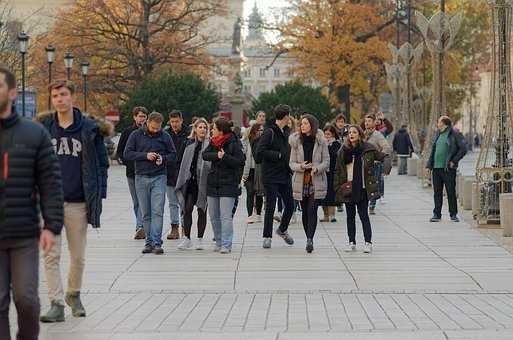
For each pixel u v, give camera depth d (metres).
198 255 21.14
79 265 13.86
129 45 76.81
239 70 83.38
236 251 21.80
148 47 76.88
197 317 13.93
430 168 28.34
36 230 9.96
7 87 9.74
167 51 77.00
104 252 21.67
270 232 22.30
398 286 16.80
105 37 77.06
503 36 26.45
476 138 131.00
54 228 10.05
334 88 80.31
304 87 72.69
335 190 21.42
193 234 25.22
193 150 21.97
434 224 27.53
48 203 10.07
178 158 23.64
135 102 70.94
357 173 21.28
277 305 14.95
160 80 71.94
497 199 26.61
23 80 47.78
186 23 78.25
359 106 95.31
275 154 21.86
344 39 77.19
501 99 26.56
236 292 16.31
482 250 21.66
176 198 24.11
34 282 9.91
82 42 76.62
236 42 83.31
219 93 81.88
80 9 76.31
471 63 99.25
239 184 21.58
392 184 47.16
